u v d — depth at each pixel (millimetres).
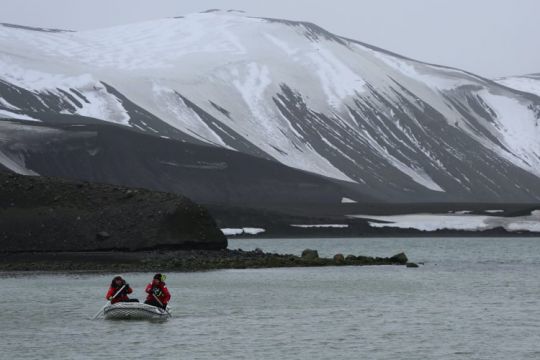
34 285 85938
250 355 49812
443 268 116562
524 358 49031
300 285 88625
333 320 62750
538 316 65000
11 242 119438
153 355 49750
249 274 101812
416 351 50938
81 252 118188
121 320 62438
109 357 49156
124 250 119312
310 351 50938
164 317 63594
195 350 51125
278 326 59875
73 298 75062
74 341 53938
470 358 49031
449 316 65000
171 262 109812
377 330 58219
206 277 97375
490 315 65562
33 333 56844
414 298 77000
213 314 65938
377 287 86875
